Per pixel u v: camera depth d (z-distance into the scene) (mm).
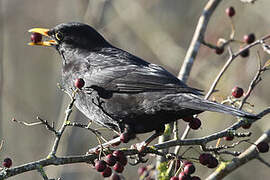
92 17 14820
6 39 15984
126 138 8703
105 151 8453
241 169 15344
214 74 15320
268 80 15430
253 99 15156
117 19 15891
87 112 9781
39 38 10508
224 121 14852
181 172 8094
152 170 10086
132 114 9148
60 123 13922
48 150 14242
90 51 10227
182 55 15922
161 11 16844
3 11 15125
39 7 16875
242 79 15352
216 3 11805
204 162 8195
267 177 15234
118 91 9234
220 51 11281
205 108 7855
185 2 16938
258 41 10008
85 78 9758
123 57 9883
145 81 8984
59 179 7766
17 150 15109
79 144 14281
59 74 16281
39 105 16109
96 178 14328
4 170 7574
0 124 13922
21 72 16422
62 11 16062
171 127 10320
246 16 15953
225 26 15906
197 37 11523
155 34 16031
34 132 15508
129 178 14742
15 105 15617
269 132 10008
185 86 8586
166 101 8445
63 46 10391
